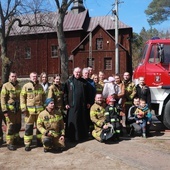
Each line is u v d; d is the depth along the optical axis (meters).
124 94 8.20
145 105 7.75
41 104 6.88
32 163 5.85
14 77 7.00
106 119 7.27
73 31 39.44
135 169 5.30
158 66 8.62
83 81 7.52
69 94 7.42
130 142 7.16
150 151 6.35
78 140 7.38
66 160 5.97
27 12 25.41
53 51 40.25
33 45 40.94
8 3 24.81
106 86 8.02
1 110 7.19
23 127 9.35
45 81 8.54
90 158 6.04
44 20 25.81
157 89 8.61
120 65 36.19
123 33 39.12
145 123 7.70
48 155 6.37
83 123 7.42
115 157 5.98
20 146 7.18
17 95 7.02
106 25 40.38
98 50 36.97
